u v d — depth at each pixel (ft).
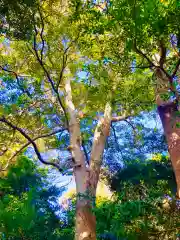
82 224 26.99
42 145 41.39
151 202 22.58
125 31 20.74
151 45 21.72
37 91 36.60
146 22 19.25
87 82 35.63
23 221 26.61
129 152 46.80
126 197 23.16
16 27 23.45
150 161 40.40
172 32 19.98
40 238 34.14
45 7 28.96
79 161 32.24
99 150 33.50
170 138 28.22
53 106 38.86
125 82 30.91
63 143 42.63
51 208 41.42
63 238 36.63
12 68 37.58
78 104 38.86
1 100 37.09
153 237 22.90
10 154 40.42
